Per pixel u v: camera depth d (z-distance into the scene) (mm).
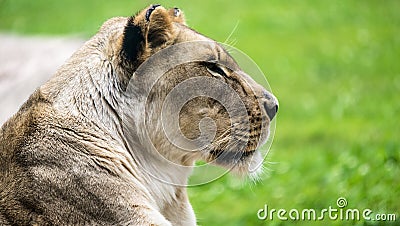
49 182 11203
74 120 11523
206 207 21203
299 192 20734
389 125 26594
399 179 18625
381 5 47562
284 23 44344
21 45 24656
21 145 11453
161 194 11969
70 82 11766
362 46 40469
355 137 27547
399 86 33969
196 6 46594
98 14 44125
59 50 23594
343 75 36625
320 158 24531
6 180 11391
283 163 24531
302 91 34844
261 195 21453
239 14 45438
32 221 11109
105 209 11133
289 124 30484
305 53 39750
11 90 20344
